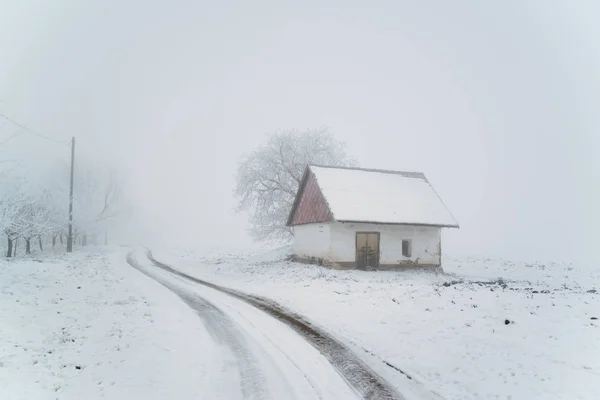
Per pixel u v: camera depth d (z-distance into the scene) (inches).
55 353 357.4
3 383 284.7
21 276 714.2
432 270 1178.0
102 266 1106.1
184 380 316.5
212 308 595.5
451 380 316.2
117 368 331.6
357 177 1280.8
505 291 656.4
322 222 1155.3
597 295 603.2
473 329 434.0
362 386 309.4
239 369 343.9
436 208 1251.2
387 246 1160.2
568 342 373.7
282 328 482.0
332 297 651.5
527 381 300.0
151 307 576.4
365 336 441.7
